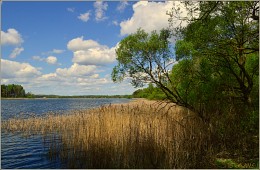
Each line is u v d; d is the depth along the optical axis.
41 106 55.28
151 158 10.53
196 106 13.52
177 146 10.45
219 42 11.84
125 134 10.95
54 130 17.95
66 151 11.72
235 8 10.77
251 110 11.96
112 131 11.55
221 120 12.41
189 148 10.76
